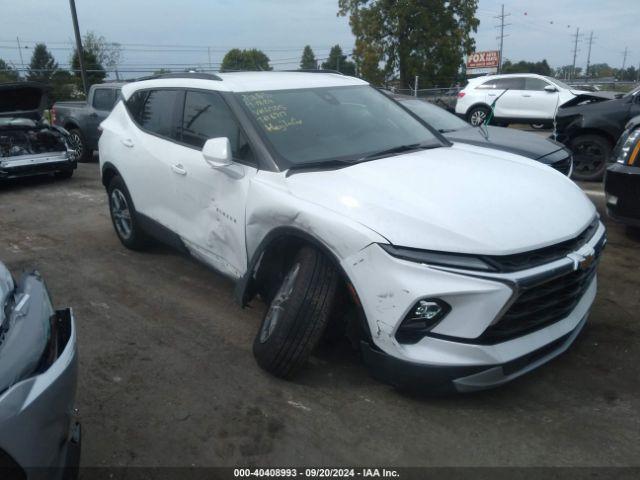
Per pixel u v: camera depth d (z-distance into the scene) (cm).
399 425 297
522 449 277
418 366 283
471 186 326
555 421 296
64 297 481
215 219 396
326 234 301
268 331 334
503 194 320
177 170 433
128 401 329
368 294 288
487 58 6116
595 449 275
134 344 395
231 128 390
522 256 280
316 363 356
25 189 961
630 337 377
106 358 378
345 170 347
